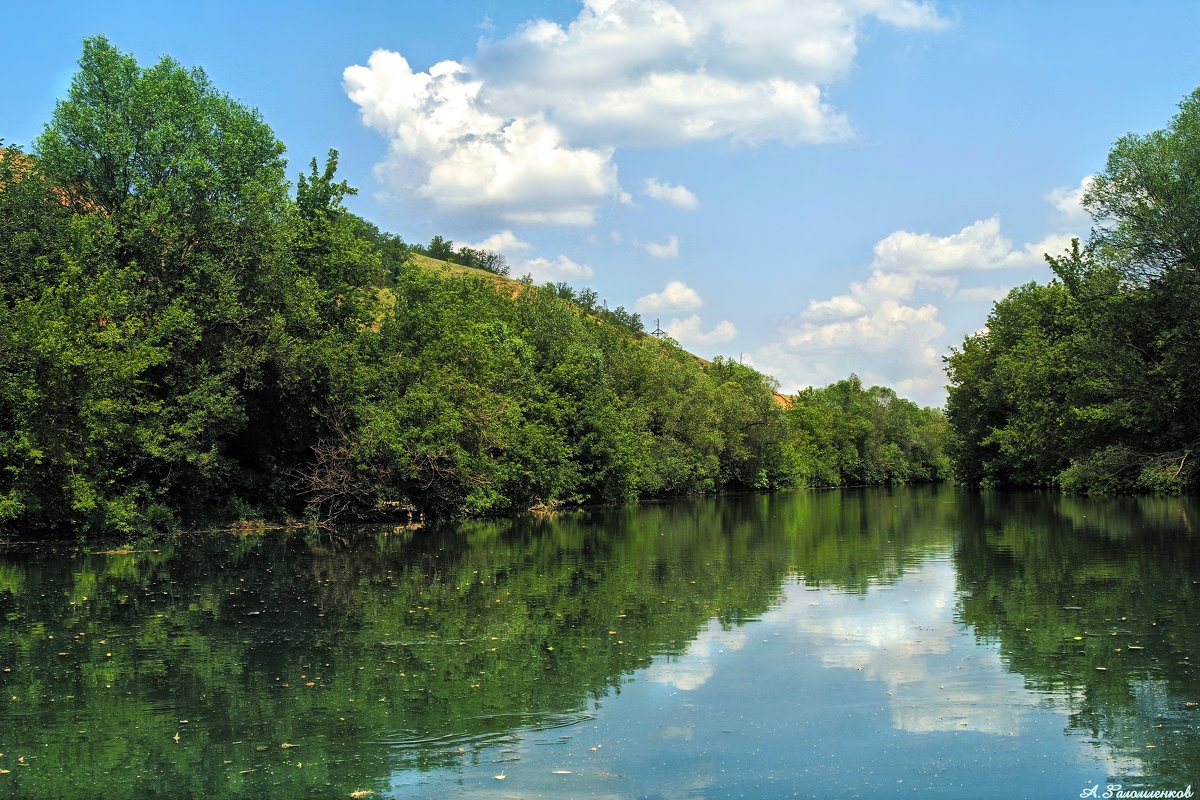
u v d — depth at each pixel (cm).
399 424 4238
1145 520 3869
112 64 3900
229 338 3762
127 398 3412
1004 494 7162
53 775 959
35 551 3073
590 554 3005
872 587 2186
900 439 13575
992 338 7406
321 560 2827
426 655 1488
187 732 1098
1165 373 4362
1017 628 1653
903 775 955
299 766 984
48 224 3509
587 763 992
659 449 7738
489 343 5481
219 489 4047
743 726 1116
